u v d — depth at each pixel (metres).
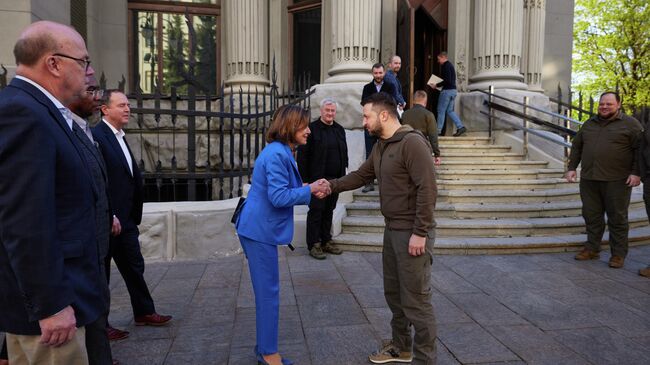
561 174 7.81
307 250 6.02
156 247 5.54
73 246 1.70
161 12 10.77
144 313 3.59
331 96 8.18
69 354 1.69
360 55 8.41
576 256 5.52
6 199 1.49
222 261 5.57
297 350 3.18
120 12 10.41
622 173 5.14
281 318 3.74
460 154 8.43
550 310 3.91
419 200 2.56
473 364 2.97
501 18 9.55
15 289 1.62
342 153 5.66
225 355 3.12
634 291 4.39
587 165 5.34
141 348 3.22
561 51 11.84
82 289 1.74
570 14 11.87
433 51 10.88
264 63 10.34
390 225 2.75
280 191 2.71
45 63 1.70
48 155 1.57
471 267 5.18
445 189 7.25
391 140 2.70
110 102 3.43
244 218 2.85
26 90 1.65
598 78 23.41
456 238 6.07
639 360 3.03
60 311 1.56
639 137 4.97
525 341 3.31
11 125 1.52
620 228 5.18
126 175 3.42
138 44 10.73
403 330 2.94
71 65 1.74
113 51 10.40
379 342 3.30
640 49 22.23
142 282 3.56
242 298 4.24
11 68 7.21
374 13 8.46
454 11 10.46
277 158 2.78
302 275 4.91
